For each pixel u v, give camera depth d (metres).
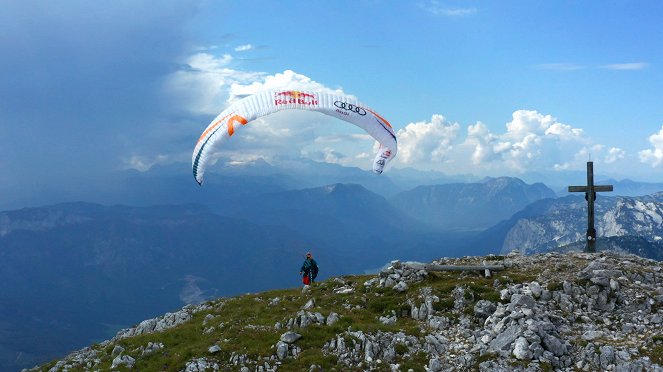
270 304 36.09
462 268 35.88
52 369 33.09
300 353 27.59
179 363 27.62
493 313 29.97
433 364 25.75
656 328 27.98
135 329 39.31
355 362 26.52
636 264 35.81
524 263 36.91
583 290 31.33
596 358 25.36
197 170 41.53
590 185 40.41
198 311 37.97
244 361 27.11
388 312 32.38
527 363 25.00
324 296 36.25
